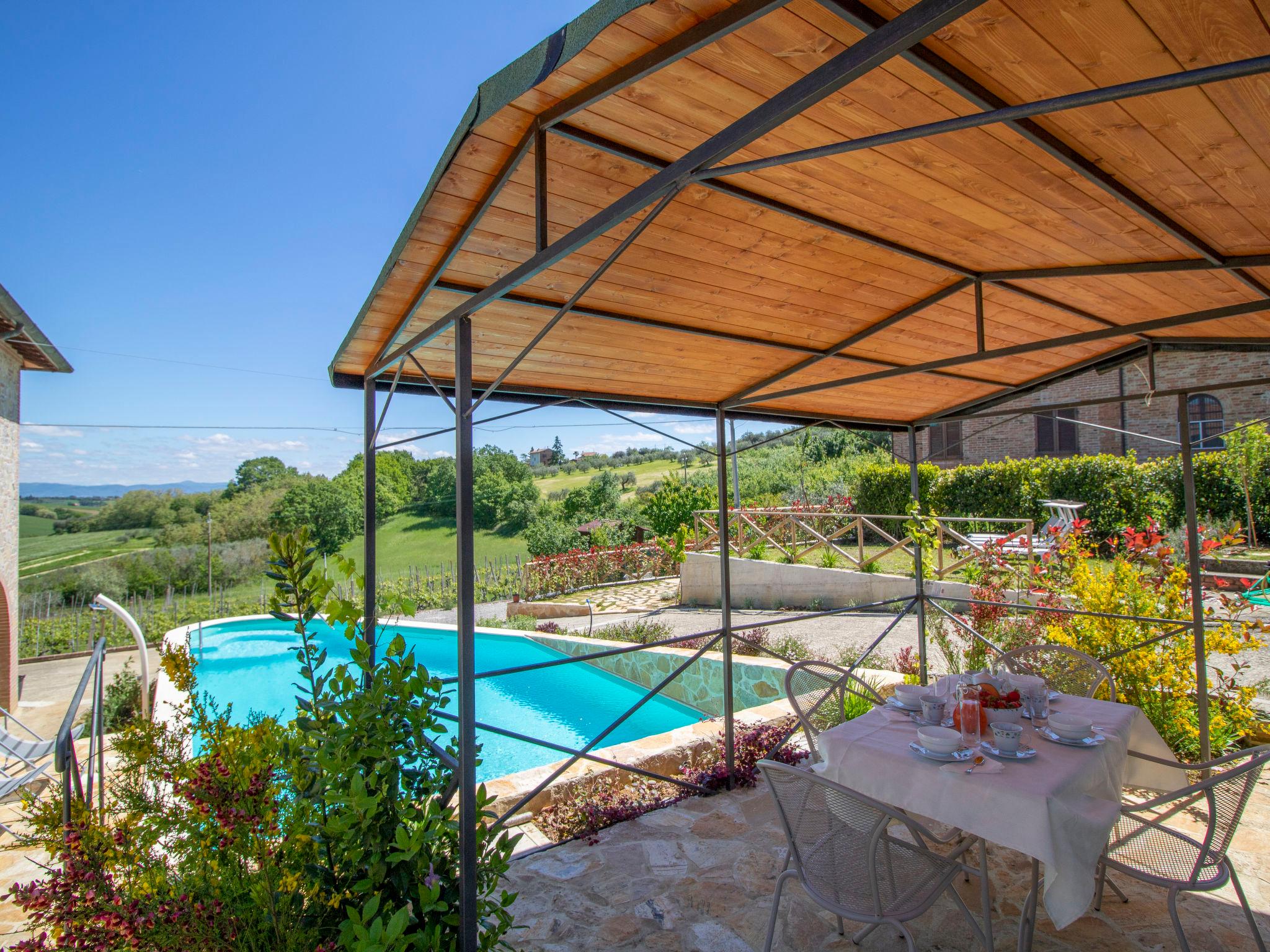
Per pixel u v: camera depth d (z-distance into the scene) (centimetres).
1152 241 262
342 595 1545
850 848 235
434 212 230
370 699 252
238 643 1311
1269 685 530
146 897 187
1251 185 212
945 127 135
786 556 1212
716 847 352
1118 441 1470
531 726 823
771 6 143
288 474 3781
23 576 2236
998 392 509
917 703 314
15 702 872
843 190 235
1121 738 281
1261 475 1082
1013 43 156
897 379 463
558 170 218
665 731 777
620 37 161
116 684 838
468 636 256
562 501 3027
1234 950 263
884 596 1018
